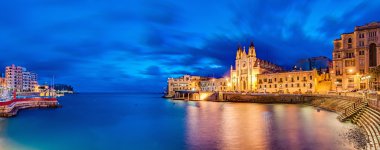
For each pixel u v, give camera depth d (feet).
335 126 162.61
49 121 226.79
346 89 385.09
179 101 584.81
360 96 231.71
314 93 412.36
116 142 138.62
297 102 416.05
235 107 355.15
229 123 191.72
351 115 177.47
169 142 135.33
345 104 239.30
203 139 138.10
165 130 171.01
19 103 347.56
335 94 317.01
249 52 587.68
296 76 490.08
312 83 467.93
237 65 613.93
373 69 316.60
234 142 129.18
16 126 196.75
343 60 391.86
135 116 264.72
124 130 174.91
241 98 508.53
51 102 392.06
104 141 141.18
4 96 379.55
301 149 113.19
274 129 162.20
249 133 150.61
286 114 245.45
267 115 240.32
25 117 258.16
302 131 152.76
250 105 394.93
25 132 170.71
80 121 226.17
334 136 134.41
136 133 162.71
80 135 158.71
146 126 191.11
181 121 212.84
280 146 119.03
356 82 377.91
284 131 154.61
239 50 615.57
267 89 535.60
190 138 141.38
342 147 113.19
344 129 149.89
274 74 525.34
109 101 655.35
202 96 599.16
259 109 312.09
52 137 153.28
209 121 206.80
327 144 119.65
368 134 122.52
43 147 129.49
